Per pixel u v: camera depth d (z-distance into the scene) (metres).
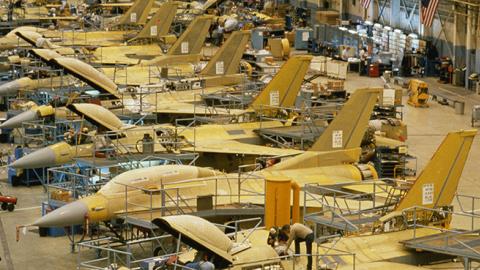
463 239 47.31
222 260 41.53
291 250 45.12
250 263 42.16
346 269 44.38
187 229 40.97
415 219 48.31
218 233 41.84
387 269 44.56
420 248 46.47
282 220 49.16
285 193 49.09
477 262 46.97
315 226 49.97
